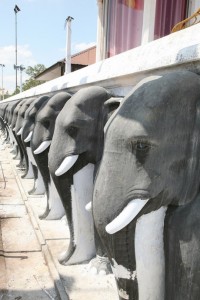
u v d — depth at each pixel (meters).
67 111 2.80
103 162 1.66
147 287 1.76
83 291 2.74
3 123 13.51
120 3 6.17
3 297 2.81
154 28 4.93
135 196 1.56
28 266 3.29
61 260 3.17
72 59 13.29
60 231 3.89
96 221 1.65
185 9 4.74
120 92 2.68
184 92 1.54
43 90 6.25
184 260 1.53
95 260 3.05
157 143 1.52
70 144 2.76
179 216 1.59
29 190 5.55
